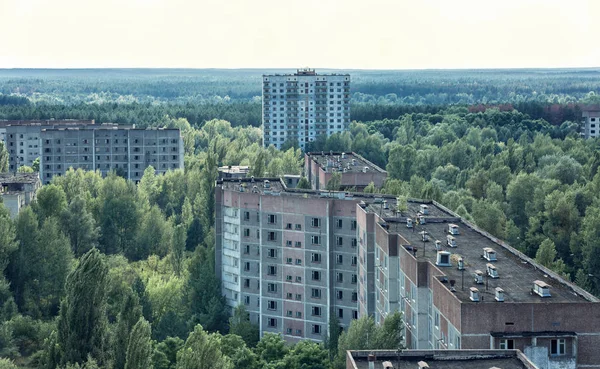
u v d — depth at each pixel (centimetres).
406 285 17900
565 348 14388
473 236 19425
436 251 18062
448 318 15250
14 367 19075
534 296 15125
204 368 16938
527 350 14388
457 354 13250
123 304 19575
